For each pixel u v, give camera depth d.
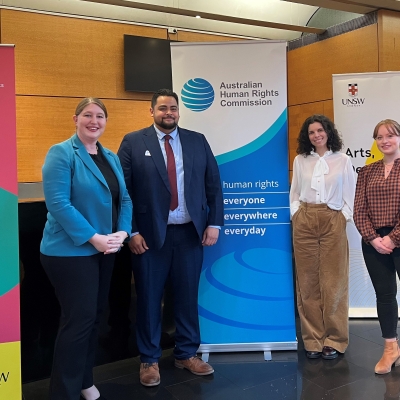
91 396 2.24
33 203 2.38
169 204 2.37
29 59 4.59
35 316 2.42
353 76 3.30
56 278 1.94
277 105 2.69
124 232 2.07
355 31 4.54
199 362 2.55
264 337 2.77
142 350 2.45
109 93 5.01
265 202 2.74
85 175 1.96
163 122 2.36
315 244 2.66
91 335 2.18
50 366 2.50
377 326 3.22
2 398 1.87
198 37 5.41
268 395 2.27
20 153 4.64
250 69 2.67
